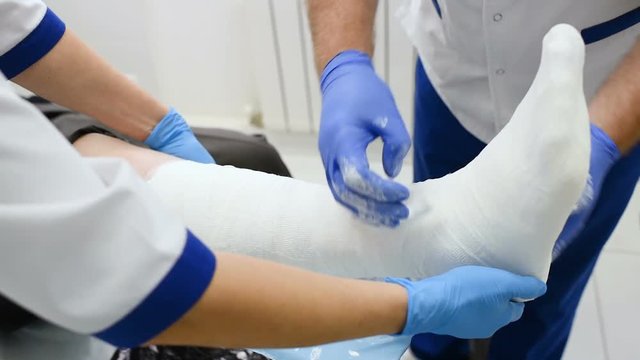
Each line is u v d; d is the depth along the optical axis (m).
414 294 0.59
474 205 0.63
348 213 0.69
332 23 0.86
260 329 0.47
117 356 0.81
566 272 1.01
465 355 1.33
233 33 1.90
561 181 0.54
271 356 0.91
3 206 0.40
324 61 0.86
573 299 1.11
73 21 1.92
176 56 1.99
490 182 0.61
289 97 1.92
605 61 0.86
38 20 0.76
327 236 0.68
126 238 0.42
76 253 0.41
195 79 2.03
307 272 0.51
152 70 2.01
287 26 1.76
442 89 1.02
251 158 1.02
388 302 0.57
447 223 0.65
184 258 0.43
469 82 0.99
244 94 2.04
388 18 1.67
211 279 0.45
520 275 0.65
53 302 0.43
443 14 0.94
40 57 0.77
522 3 0.82
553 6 0.81
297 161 1.94
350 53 0.83
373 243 0.68
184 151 0.91
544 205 0.56
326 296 0.50
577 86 0.52
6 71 0.77
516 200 0.58
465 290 0.61
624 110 0.70
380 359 0.91
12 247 0.40
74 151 0.44
